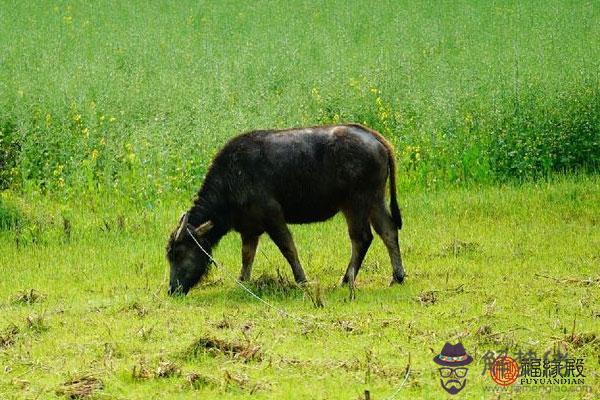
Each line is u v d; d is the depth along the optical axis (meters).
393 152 29.55
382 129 45.78
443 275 29.55
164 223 36.50
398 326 23.75
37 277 30.44
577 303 25.33
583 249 31.92
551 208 37.84
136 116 46.62
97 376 20.59
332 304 26.41
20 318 25.41
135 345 22.78
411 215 37.62
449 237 34.28
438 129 44.69
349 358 21.47
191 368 21.22
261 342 22.69
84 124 45.16
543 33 66.31
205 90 49.84
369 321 24.12
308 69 56.44
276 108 46.12
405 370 20.53
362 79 52.66
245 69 56.31
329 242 34.28
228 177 29.16
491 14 77.44
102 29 72.31
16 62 57.72
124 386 20.22
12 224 35.88
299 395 19.42
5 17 75.56
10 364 21.72
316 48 64.62
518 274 29.09
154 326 24.33
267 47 64.62
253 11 82.50
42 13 78.88
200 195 29.36
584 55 55.78
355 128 29.28
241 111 45.00
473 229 35.28
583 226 35.38
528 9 78.06
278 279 29.48
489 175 42.47
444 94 47.28
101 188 40.19
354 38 70.25
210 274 30.41
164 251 33.25
